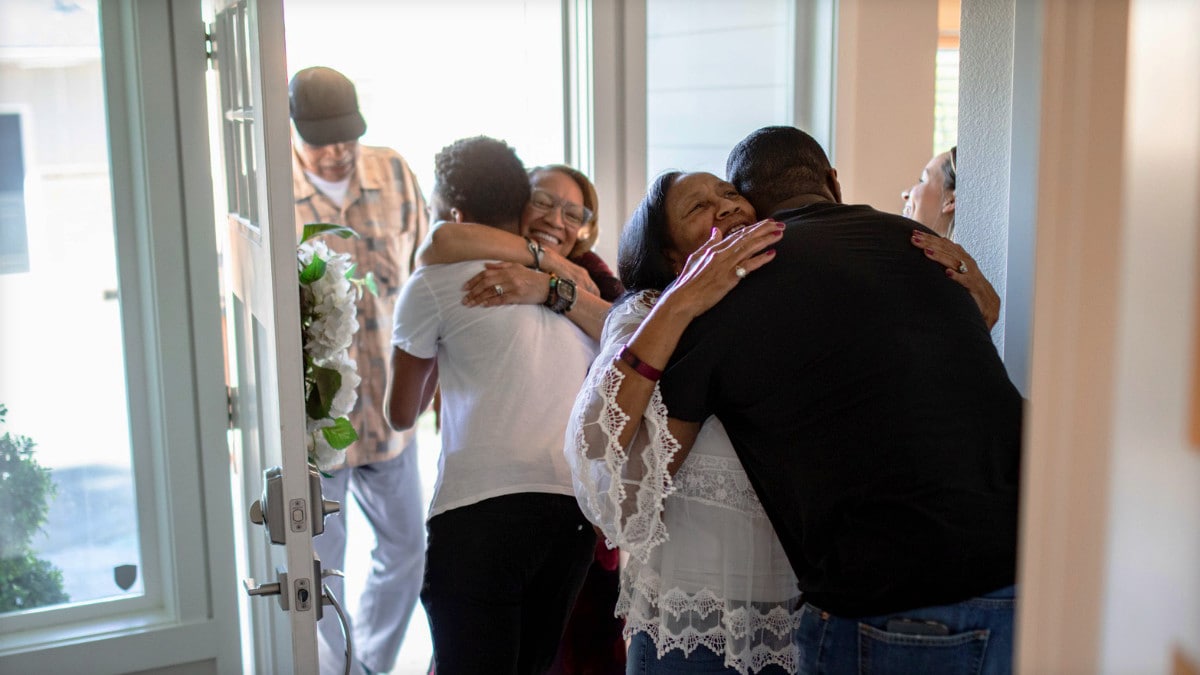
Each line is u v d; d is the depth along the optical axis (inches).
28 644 85.2
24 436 86.1
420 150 136.6
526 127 120.7
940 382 54.2
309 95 109.0
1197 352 18.9
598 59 112.7
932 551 52.0
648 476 60.4
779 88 125.2
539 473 79.9
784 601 63.9
